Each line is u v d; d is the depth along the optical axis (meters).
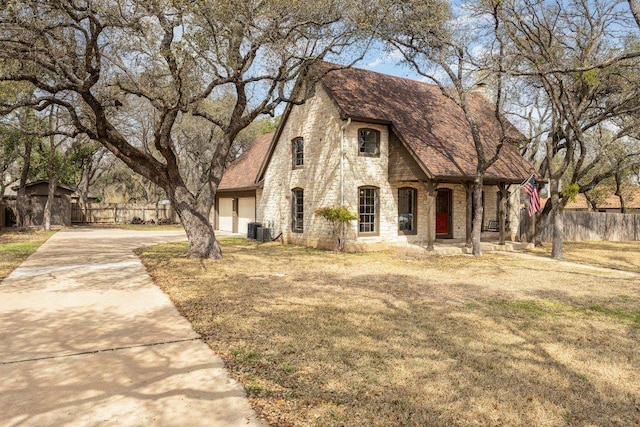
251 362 4.86
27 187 30.56
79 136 26.00
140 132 25.75
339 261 13.59
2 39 9.42
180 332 5.95
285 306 7.50
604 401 4.10
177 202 13.68
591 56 14.58
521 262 14.04
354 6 12.61
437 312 7.28
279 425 3.52
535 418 3.74
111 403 3.85
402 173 16.42
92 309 7.19
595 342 5.82
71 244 17.98
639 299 8.52
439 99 20.20
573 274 11.66
